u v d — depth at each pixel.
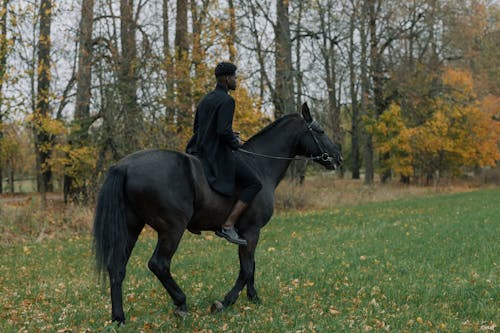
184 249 10.80
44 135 18.64
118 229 4.86
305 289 6.77
